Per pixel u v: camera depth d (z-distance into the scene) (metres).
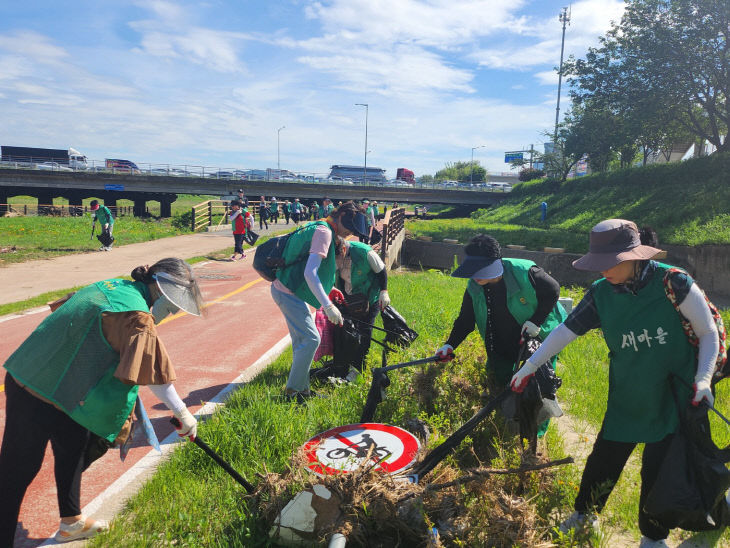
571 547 2.63
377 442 3.41
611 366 2.87
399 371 4.91
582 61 36.31
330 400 4.76
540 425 3.90
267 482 3.11
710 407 2.46
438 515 2.87
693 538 2.96
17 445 2.64
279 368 6.02
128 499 3.38
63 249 19.17
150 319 2.70
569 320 2.98
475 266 3.70
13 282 12.91
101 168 49.44
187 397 5.38
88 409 2.66
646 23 33.09
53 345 2.62
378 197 59.84
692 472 2.53
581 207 38.47
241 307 10.56
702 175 33.41
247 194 53.81
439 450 3.19
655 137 38.25
